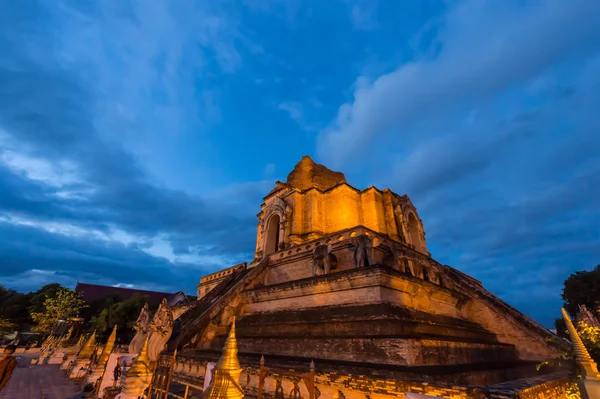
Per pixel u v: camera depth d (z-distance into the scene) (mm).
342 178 39625
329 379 9852
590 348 8961
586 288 36031
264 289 20438
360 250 17422
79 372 25469
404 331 12055
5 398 17672
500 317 20234
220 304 21375
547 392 7832
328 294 16812
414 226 32125
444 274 23844
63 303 51438
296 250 24266
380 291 14383
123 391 10977
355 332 13133
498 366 12586
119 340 53844
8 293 59938
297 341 14133
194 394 12609
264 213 36438
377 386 8586
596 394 5477
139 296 59875
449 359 11859
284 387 11242
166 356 16984
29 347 48750
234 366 7043
